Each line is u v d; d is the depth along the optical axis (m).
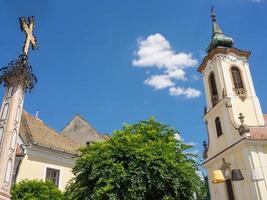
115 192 14.08
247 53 31.97
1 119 11.71
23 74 12.54
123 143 15.69
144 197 14.32
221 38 32.47
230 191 25.84
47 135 25.50
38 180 19.39
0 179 10.48
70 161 23.94
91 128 32.78
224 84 29.58
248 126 26.95
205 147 30.77
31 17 14.11
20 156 21.47
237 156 25.64
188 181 15.53
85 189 15.10
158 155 15.41
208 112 30.88
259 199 22.58
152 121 17.95
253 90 29.89
